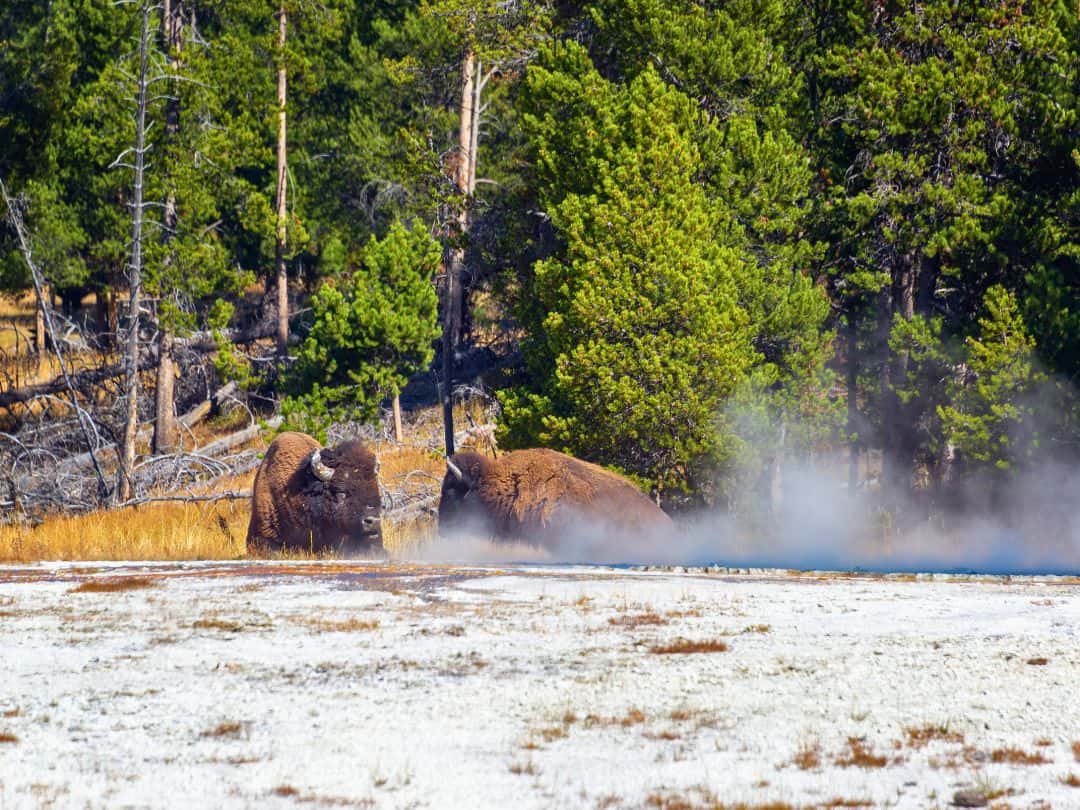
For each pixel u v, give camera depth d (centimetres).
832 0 13212
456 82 17238
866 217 12112
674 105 11594
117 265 18388
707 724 3259
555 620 4662
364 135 18012
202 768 2900
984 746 3066
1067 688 3578
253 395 17650
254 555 7594
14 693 3609
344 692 3581
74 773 2872
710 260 11131
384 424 15650
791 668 3847
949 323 12288
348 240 18812
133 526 9788
